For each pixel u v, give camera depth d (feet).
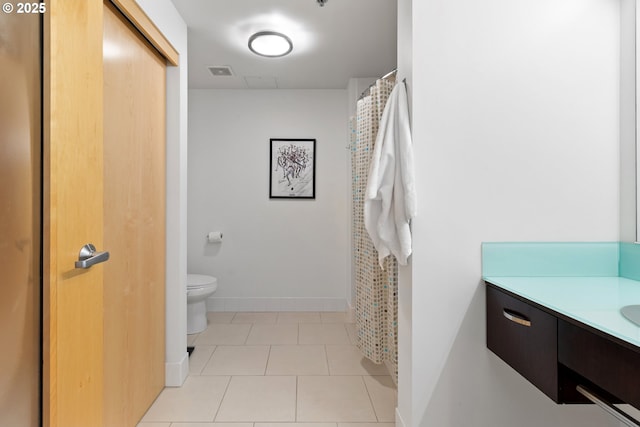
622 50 4.82
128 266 5.41
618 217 4.87
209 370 7.60
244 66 9.85
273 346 8.91
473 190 4.78
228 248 11.80
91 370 3.80
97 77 3.86
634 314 3.11
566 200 4.85
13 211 2.93
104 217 4.77
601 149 4.86
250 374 7.41
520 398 4.80
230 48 8.75
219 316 11.31
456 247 4.78
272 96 11.74
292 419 5.83
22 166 2.99
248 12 7.13
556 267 4.81
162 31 6.29
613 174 4.87
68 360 3.41
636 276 4.57
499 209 4.80
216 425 5.66
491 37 4.77
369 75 10.52
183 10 7.00
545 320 3.58
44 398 3.15
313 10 7.07
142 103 5.86
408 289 4.91
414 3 4.73
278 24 7.62
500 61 4.78
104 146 4.76
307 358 8.22
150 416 5.90
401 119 4.76
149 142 6.15
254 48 8.47
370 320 7.43
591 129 4.85
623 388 2.73
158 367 6.55
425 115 4.74
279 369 7.66
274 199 11.84
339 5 6.92
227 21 7.47
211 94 11.68
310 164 11.80
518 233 4.82
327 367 7.77
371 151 7.32
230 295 11.83
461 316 4.78
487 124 4.78
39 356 3.17
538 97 4.81
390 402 6.37
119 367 5.14
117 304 5.09
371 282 7.37
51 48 3.12
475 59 4.77
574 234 4.85
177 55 7.02
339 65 9.81
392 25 7.69
